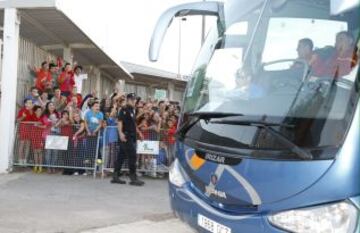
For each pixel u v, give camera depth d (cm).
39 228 688
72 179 1145
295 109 376
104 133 1218
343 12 386
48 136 1217
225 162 405
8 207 806
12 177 1114
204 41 536
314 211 349
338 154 343
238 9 494
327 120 355
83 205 861
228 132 411
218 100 447
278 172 367
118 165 1135
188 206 452
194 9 514
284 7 438
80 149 1220
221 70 469
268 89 409
